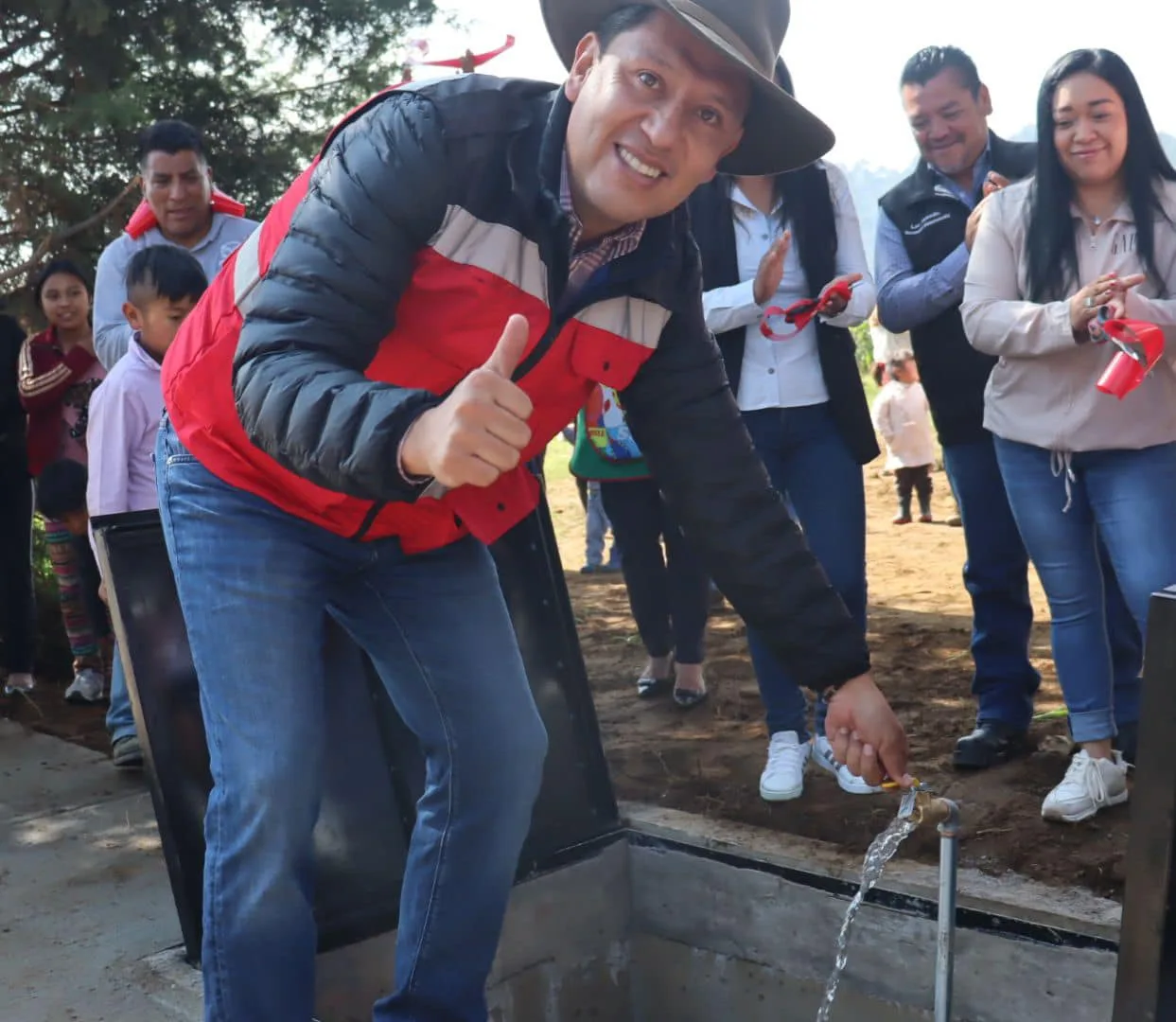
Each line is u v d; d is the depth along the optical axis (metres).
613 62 1.97
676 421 2.41
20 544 5.60
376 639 2.48
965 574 4.31
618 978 3.75
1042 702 4.82
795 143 2.21
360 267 1.95
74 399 5.38
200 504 2.28
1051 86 3.53
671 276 2.25
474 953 2.56
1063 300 3.59
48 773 4.59
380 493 1.81
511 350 1.71
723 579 2.47
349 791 3.26
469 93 2.03
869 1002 3.33
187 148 4.44
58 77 8.12
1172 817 1.76
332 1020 3.19
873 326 10.48
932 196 4.30
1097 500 3.64
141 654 3.09
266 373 1.88
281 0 8.29
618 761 4.48
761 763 4.33
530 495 2.40
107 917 3.47
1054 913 3.05
